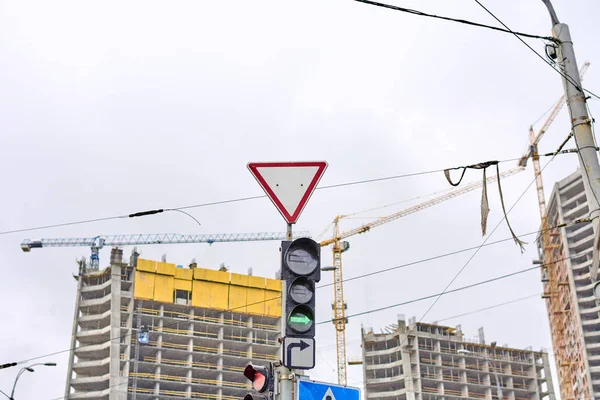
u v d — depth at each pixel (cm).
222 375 13262
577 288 14338
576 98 1135
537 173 15450
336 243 14812
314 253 892
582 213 14762
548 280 15262
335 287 14600
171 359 13175
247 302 13950
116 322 12738
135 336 13050
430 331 14400
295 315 869
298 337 861
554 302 15200
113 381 12194
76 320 13062
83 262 13688
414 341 14012
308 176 977
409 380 13512
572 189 15075
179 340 13300
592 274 1084
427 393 13675
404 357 13725
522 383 14800
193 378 13062
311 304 873
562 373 15000
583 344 13900
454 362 14288
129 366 12600
